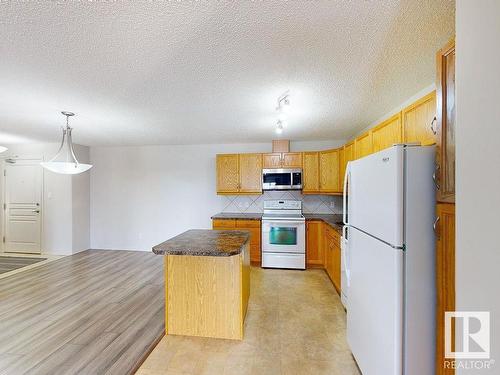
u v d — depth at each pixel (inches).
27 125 140.7
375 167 63.4
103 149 214.5
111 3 48.3
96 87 88.9
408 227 53.9
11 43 61.8
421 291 53.7
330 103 105.7
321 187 175.0
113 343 86.1
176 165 207.0
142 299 120.0
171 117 126.0
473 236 28.9
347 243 83.1
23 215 203.8
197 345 86.4
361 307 70.9
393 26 56.1
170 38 60.3
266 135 169.6
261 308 113.4
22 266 169.8
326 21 54.3
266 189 178.2
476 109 28.5
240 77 81.3
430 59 70.4
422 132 73.3
